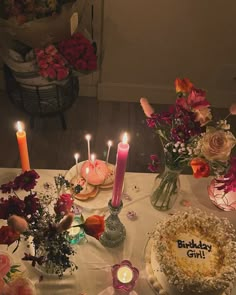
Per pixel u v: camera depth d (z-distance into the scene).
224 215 1.45
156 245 1.19
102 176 1.44
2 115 2.64
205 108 1.13
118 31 2.41
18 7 1.92
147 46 2.50
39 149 2.51
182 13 2.32
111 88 2.76
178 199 1.48
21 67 2.02
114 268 1.24
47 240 1.08
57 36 2.04
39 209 1.11
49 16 1.93
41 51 1.97
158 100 2.83
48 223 1.09
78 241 1.33
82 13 2.21
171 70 2.65
